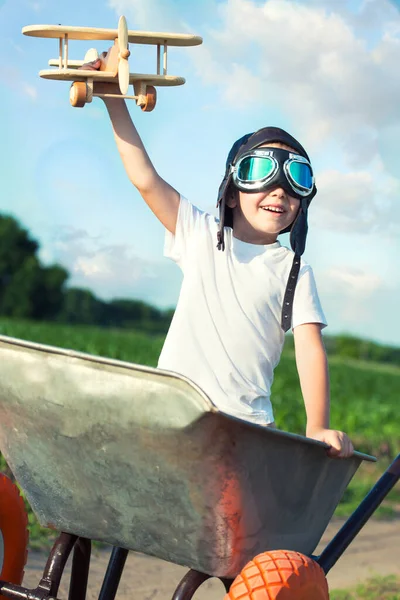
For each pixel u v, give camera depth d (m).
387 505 6.76
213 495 2.24
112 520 2.48
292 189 2.80
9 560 2.75
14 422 2.48
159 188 2.92
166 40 2.71
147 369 2.12
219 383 2.67
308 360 2.69
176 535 2.38
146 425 2.18
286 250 2.86
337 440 2.46
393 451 8.87
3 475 2.77
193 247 2.89
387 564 5.13
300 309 2.75
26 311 39.09
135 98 2.67
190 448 2.16
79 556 2.70
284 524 2.45
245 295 2.75
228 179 2.88
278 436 2.21
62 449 2.42
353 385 17.72
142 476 2.30
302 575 2.24
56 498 2.58
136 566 4.71
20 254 39.38
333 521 6.12
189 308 2.78
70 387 2.28
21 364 2.35
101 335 19.00
